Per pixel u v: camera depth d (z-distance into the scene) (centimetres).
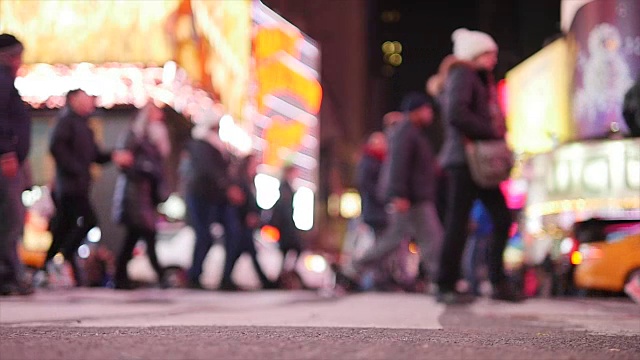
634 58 1234
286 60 2673
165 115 1515
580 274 1009
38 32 1506
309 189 2962
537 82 1812
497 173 698
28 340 322
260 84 2416
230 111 1939
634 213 1127
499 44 2738
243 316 548
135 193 999
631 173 1131
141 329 399
